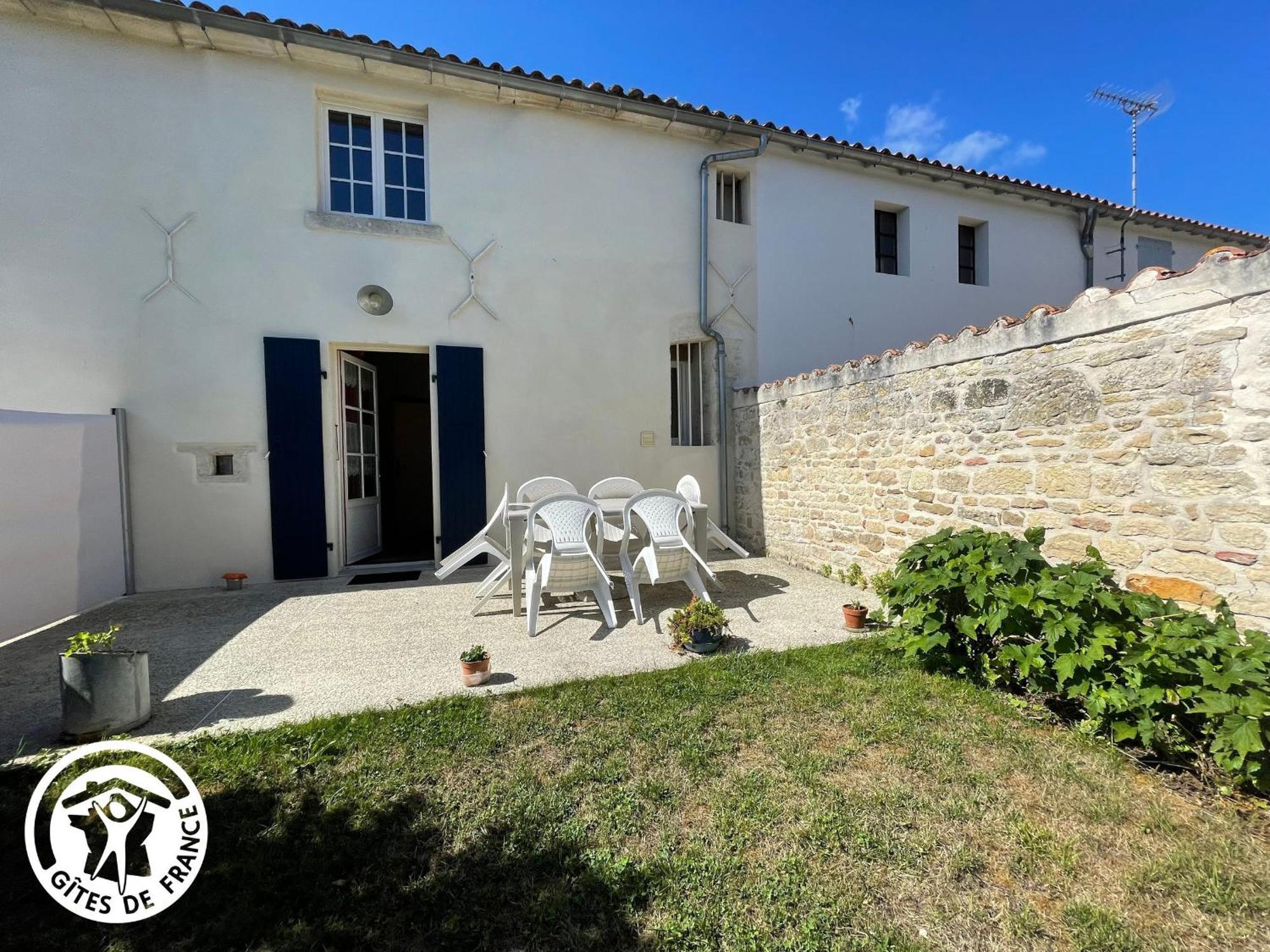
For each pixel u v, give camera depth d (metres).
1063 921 1.45
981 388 3.76
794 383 5.81
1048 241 8.57
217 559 5.17
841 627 3.83
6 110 4.61
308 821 1.81
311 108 5.34
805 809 1.88
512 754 2.21
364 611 4.34
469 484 5.90
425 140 5.82
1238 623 2.45
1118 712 2.22
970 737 2.34
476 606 4.30
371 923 1.45
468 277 5.85
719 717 2.51
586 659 3.28
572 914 1.47
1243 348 2.44
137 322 4.93
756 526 6.53
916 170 7.41
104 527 4.60
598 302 6.33
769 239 7.10
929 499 4.21
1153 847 1.72
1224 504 2.51
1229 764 1.88
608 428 6.40
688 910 1.48
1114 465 2.96
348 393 6.05
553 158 6.12
